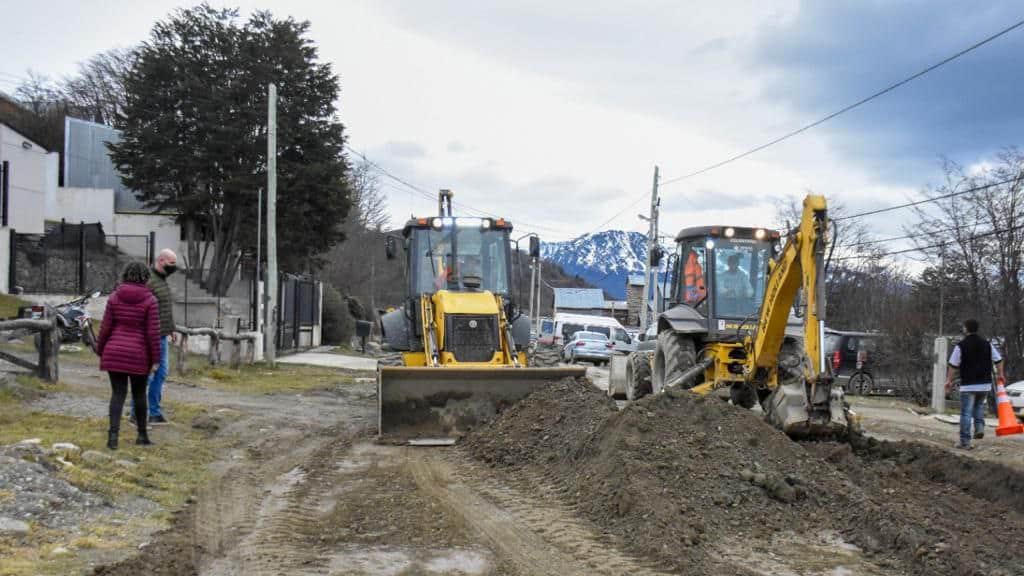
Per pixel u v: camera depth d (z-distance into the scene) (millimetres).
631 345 33719
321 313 39031
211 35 31547
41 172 31062
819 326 10086
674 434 8609
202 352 23297
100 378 14672
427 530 6812
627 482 7531
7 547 5578
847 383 22984
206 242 34281
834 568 6000
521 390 11891
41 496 6574
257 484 8414
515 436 10344
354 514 7332
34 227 30594
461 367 11789
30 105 57594
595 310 84062
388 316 14844
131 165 31625
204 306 30891
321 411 14398
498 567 5852
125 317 8734
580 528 6910
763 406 11969
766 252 13812
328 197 32781
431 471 9344
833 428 10273
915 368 21906
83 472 7520
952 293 24406
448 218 14375
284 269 34375
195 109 30891
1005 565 5988
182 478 8281
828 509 7445
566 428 10047
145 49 31641
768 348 11516
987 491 8414
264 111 31281
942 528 6852
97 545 5852
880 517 6883
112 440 8656
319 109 32688
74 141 41000
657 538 6438
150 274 10133
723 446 8398
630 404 9141
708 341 13727
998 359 11984
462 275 14188
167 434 10359
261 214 31266
